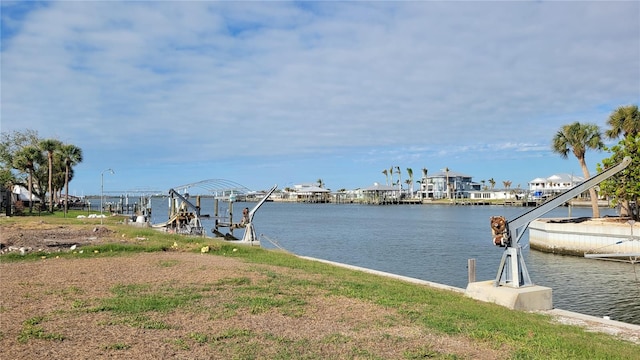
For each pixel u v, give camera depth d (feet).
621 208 132.98
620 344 29.94
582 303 70.54
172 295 37.17
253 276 48.37
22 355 22.33
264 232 195.83
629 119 134.21
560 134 152.76
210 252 74.69
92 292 37.78
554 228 125.80
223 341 25.73
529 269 101.40
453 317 33.24
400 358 23.97
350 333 28.19
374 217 322.34
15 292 37.01
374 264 106.93
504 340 27.84
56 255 63.00
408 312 34.35
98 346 24.12
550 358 24.91
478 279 86.43
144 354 23.15
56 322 28.32
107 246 70.49
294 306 34.88
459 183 590.14
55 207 258.16
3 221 131.54
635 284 84.48
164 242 82.48
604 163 126.11
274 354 23.77
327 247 141.28
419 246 143.64
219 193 193.36
